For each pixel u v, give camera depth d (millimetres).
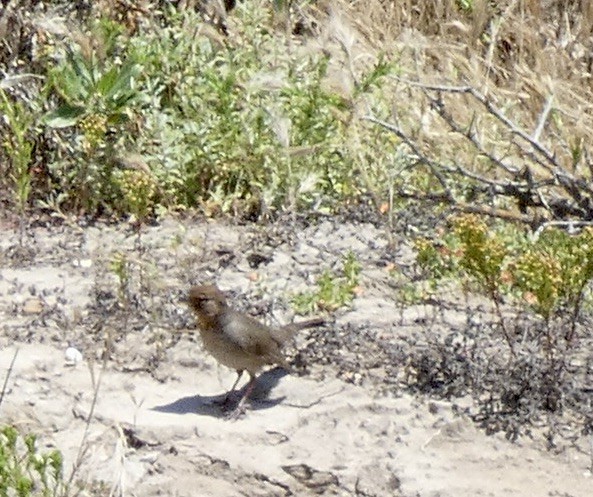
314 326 10461
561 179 12812
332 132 13625
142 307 10961
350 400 9789
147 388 10023
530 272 9742
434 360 10062
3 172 13406
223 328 9594
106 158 13195
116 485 9039
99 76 13586
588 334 10695
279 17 15344
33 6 14258
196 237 12500
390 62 14984
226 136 13320
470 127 12977
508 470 9188
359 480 9117
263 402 9836
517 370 9797
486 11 16422
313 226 12938
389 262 12164
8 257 12047
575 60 16422
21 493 8164
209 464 9234
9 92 13922
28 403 9688
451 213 13094
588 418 9500
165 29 14453
